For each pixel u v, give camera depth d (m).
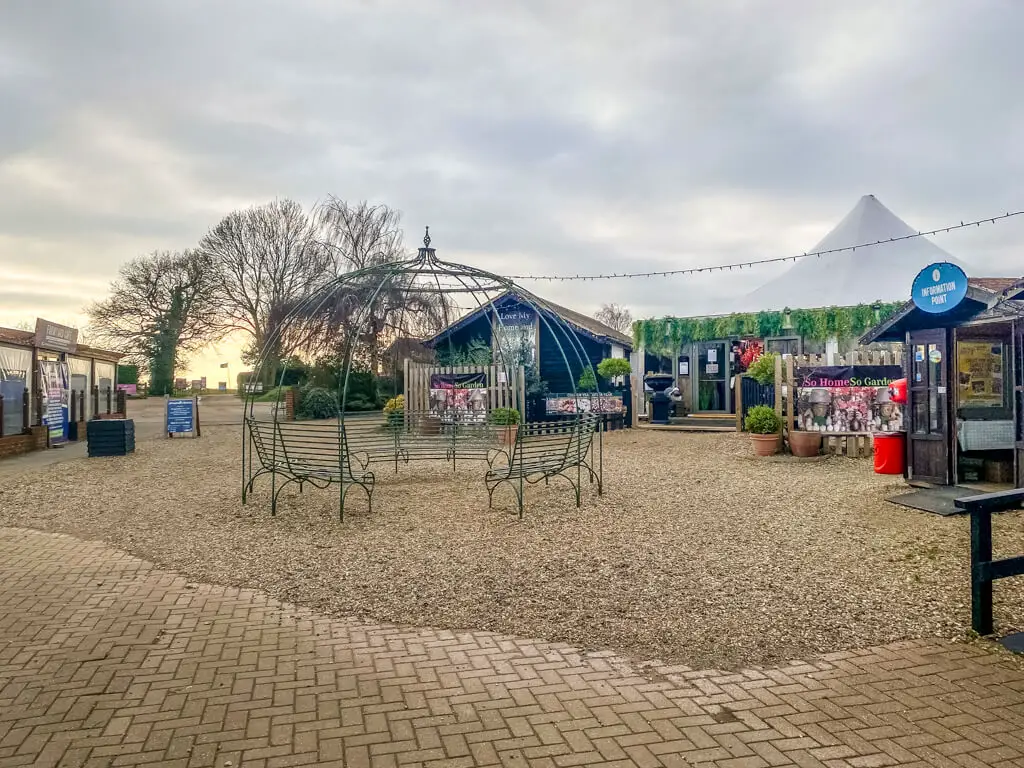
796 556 5.70
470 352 20.36
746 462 11.41
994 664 3.65
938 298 7.23
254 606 4.71
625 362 17.56
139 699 3.34
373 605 4.72
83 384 18.42
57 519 7.58
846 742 2.90
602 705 3.27
